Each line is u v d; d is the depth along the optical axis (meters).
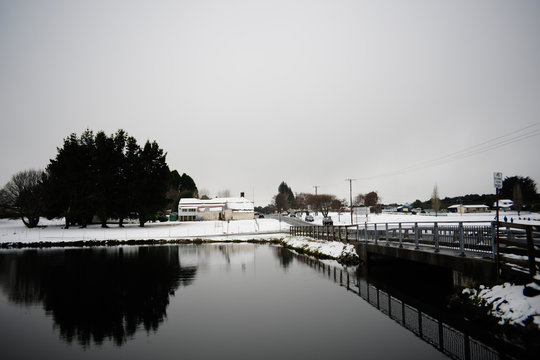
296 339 10.38
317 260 28.52
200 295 16.44
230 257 31.34
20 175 66.81
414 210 107.81
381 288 17.42
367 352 9.22
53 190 60.16
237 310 13.75
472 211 103.81
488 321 10.02
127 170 64.44
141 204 63.38
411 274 21.48
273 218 101.19
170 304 14.83
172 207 114.56
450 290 16.59
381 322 11.85
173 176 128.12
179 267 25.47
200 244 47.12
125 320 12.60
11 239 50.25
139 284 19.25
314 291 16.95
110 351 9.73
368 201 115.19
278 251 36.62
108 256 33.25
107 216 63.09
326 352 9.32
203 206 97.69
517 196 66.56
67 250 40.16
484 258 12.05
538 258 9.30
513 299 9.43
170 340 10.52
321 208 120.94
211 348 9.83
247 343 10.16
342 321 12.08
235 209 98.25
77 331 11.45
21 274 23.00
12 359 9.24
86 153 63.78
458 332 10.25
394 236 24.05
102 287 18.52
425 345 9.59
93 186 60.81
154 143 67.19
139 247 43.41
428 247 17.45
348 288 17.55
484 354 8.55
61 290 17.84
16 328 11.81
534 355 8.09
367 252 24.66
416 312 12.75
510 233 12.41
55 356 9.42
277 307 14.10
